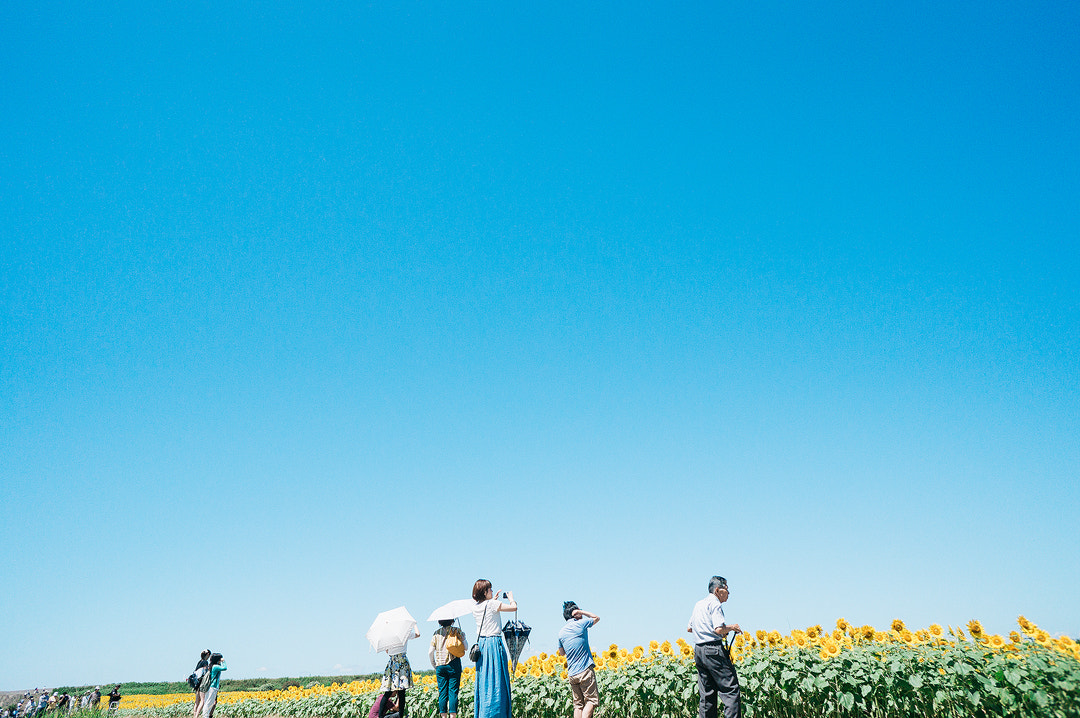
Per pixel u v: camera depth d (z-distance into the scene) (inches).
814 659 352.2
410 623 494.3
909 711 313.0
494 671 347.3
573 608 378.0
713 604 316.8
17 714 1461.6
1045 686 278.7
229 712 1096.8
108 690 2012.8
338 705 861.8
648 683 401.1
